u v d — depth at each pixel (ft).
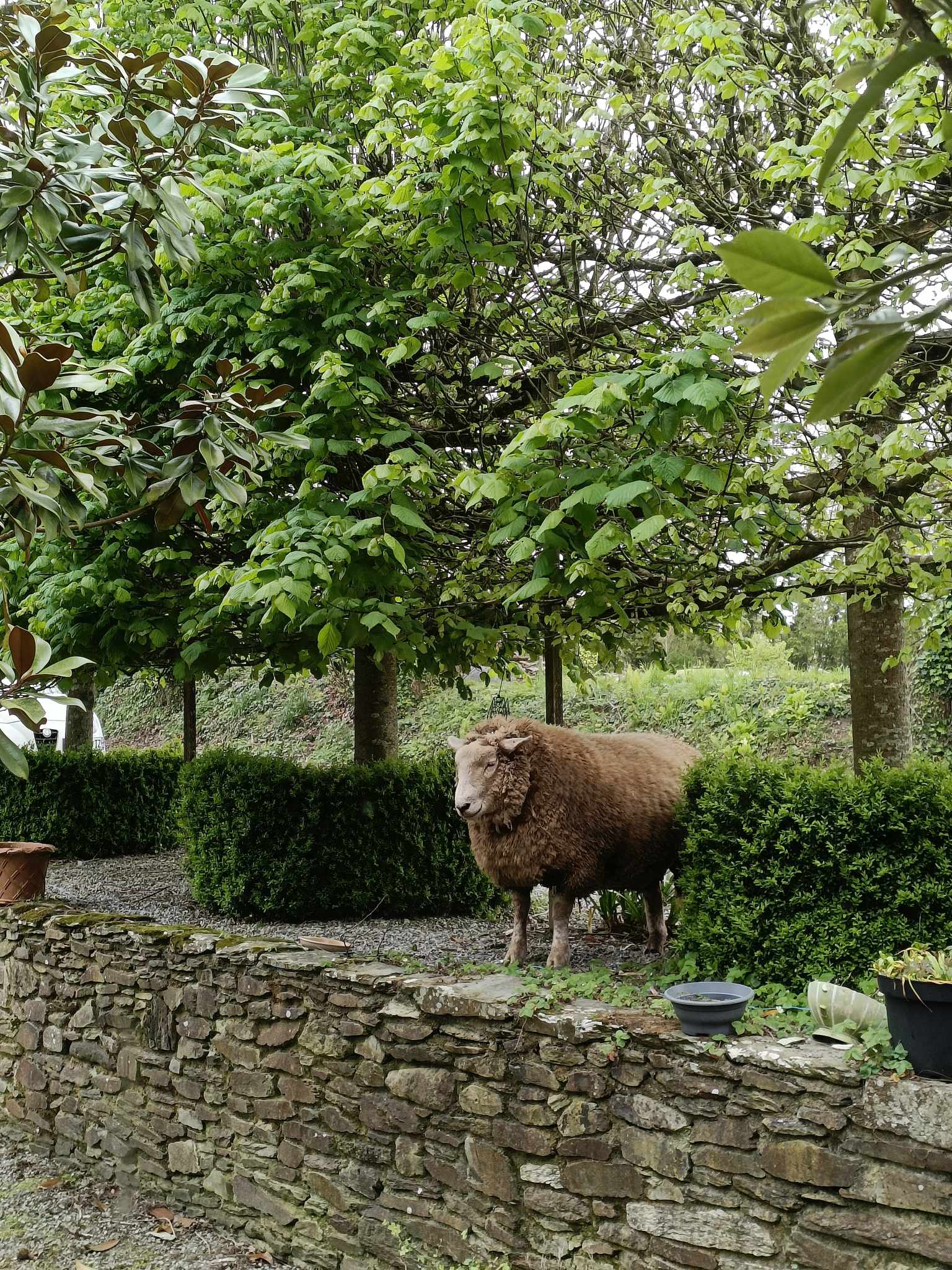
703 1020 11.41
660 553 18.16
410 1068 14.34
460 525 20.99
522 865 15.01
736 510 15.14
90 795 35.09
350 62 18.49
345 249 17.62
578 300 17.11
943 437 15.14
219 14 21.26
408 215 17.42
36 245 12.50
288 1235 15.76
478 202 15.21
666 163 16.66
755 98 13.53
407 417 20.20
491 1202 13.24
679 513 14.69
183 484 13.43
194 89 13.00
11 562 22.74
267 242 19.69
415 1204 14.11
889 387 13.84
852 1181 10.12
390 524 18.33
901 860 12.13
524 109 14.23
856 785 12.62
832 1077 10.31
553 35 16.84
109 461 13.20
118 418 13.14
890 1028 10.30
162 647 24.76
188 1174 17.57
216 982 17.29
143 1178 18.40
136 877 30.45
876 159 12.81
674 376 12.98
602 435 16.02
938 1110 9.57
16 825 35.04
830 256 13.43
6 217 12.01
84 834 35.06
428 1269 13.82
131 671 26.04
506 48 14.24
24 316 22.13
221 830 23.06
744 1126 10.93
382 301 17.38
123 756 36.91
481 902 23.76
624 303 18.65
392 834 23.04
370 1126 14.79
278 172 17.44
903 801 12.12
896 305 2.65
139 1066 18.63
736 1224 10.94
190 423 13.57
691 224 13.74
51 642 21.98
